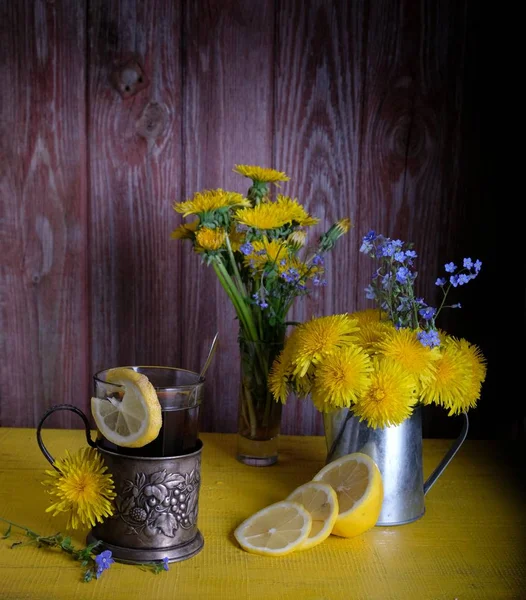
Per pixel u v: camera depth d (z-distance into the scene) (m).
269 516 0.74
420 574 0.69
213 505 0.78
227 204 0.82
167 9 0.94
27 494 0.79
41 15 0.94
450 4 0.94
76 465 0.70
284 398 0.79
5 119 0.95
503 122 0.95
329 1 0.94
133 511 0.69
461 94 0.95
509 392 0.98
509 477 0.86
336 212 0.96
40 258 0.97
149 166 0.96
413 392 0.74
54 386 0.99
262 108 0.95
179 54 0.94
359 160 0.95
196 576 0.68
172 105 0.95
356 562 0.71
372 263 0.97
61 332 0.98
